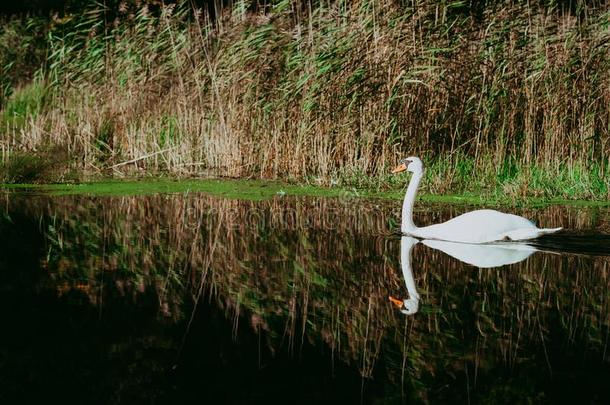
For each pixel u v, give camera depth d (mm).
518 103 11664
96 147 14188
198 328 4918
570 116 11617
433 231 7773
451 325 4953
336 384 3986
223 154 13250
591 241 7484
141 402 3688
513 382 3998
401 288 5871
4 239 7676
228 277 6262
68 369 4117
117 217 9023
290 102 12547
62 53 15539
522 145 11719
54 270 6387
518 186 10516
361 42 11703
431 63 11289
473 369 4207
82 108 15164
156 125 14375
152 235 7965
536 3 12055
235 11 13609
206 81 14023
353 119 11922
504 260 6750
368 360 4348
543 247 7266
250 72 12688
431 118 11594
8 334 4680
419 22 11484
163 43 14516
